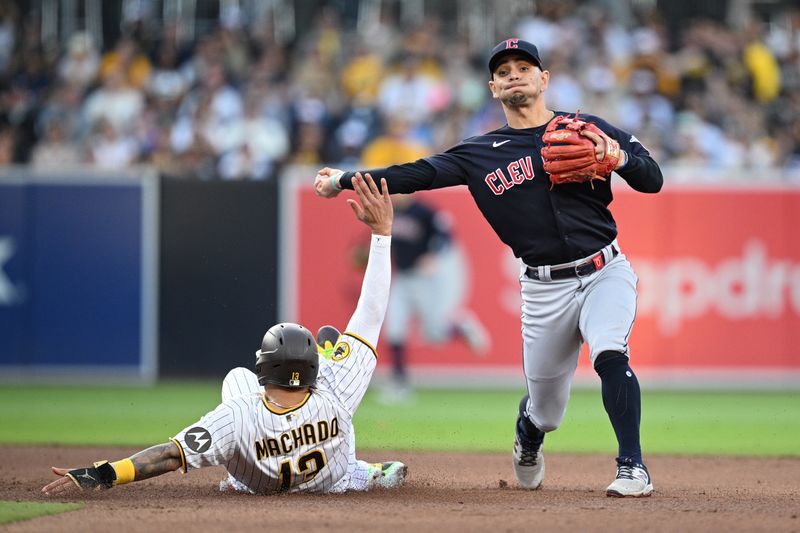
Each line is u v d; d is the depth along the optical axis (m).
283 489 18.89
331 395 18.75
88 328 48.09
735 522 16.17
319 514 16.73
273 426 18.19
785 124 57.56
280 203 47.84
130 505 17.84
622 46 59.66
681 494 20.89
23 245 48.09
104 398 43.56
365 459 27.94
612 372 18.80
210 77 56.78
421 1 62.72
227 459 18.12
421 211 46.25
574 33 59.56
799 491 21.91
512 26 61.31
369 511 17.14
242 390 19.47
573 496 20.16
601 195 19.47
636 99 57.19
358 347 19.20
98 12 62.38
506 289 47.81
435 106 56.84
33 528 15.39
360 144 55.44
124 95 57.53
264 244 47.88
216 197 47.97
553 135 18.77
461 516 16.69
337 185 19.70
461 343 47.78
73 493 19.83
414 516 16.64
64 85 58.66
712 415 40.25
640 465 18.98
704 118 56.97
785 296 48.03
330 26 60.66
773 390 48.06
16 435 33.25
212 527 15.47
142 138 56.12
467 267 47.69
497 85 19.80
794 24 61.38
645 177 19.28
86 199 48.09
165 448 17.86
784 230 48.03
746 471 26.19
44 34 61.94
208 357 48.00
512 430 35.12
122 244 48.06
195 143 54.03
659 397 46.03
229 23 61.59
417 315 47.47
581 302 19.48
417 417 38.66
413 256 45.91
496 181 19.59
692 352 48.00
